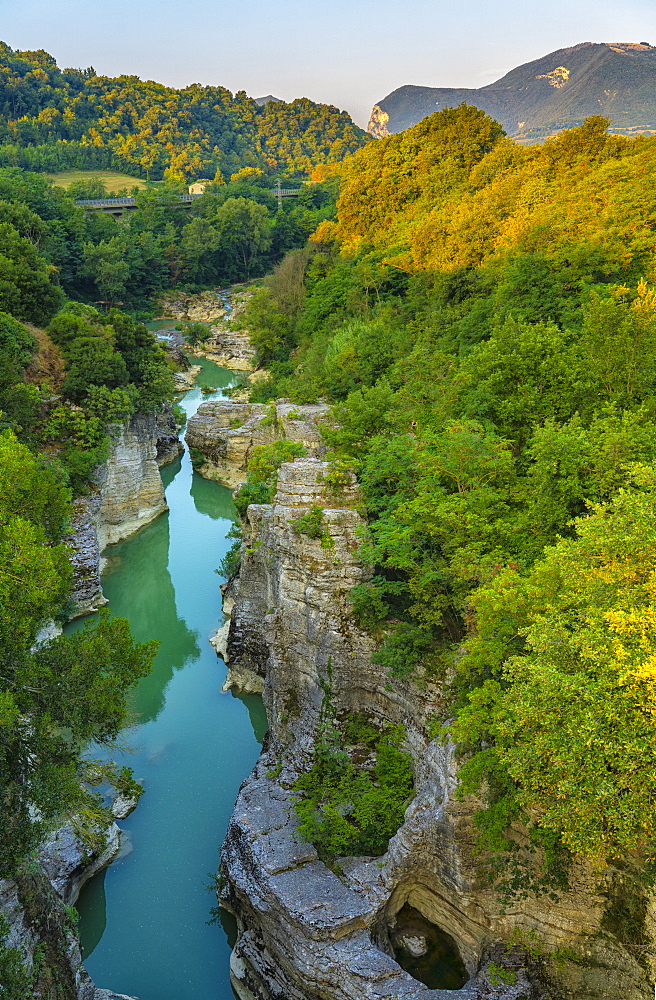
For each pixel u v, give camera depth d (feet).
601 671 61.21
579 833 59.93
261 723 140.56
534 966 76.07
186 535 225.35
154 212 607.78
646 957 68.95
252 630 146.72
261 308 361.92
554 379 113.70
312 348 272.51
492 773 78.33
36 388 191.01
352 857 92.38
